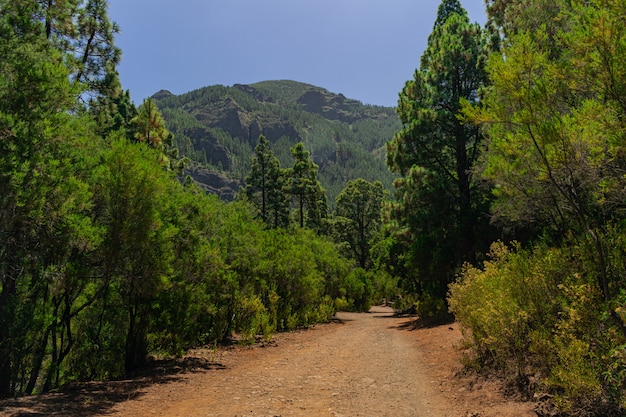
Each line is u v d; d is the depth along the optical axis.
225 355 12.45
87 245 8.11
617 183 5.54
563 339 5.91
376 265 40.50
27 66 7.50
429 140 24.59
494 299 7.58
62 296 9.09
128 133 24.22
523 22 10.84
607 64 4.97
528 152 5.99
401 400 6.97
